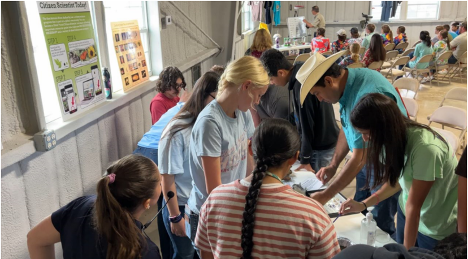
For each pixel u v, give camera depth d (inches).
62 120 87.4
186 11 183.3
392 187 66.3
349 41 346.3
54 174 85.9
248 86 58.0
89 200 50.7
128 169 47.6
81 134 96.4
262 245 43.3
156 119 114.7
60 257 92.8
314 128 100.2
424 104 251.0
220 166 62.4
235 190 45.8
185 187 76.9
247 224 43.1
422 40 298.5
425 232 70.1
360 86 75.9
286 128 44.9
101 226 45.0
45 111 88.6
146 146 94.1
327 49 324.5
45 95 88.4
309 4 441.4
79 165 96.6
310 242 42.6
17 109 75.2
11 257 74.0
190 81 189.2
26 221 77.6
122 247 44.2
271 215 42.8
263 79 58.2
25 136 76.2
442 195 65.2
